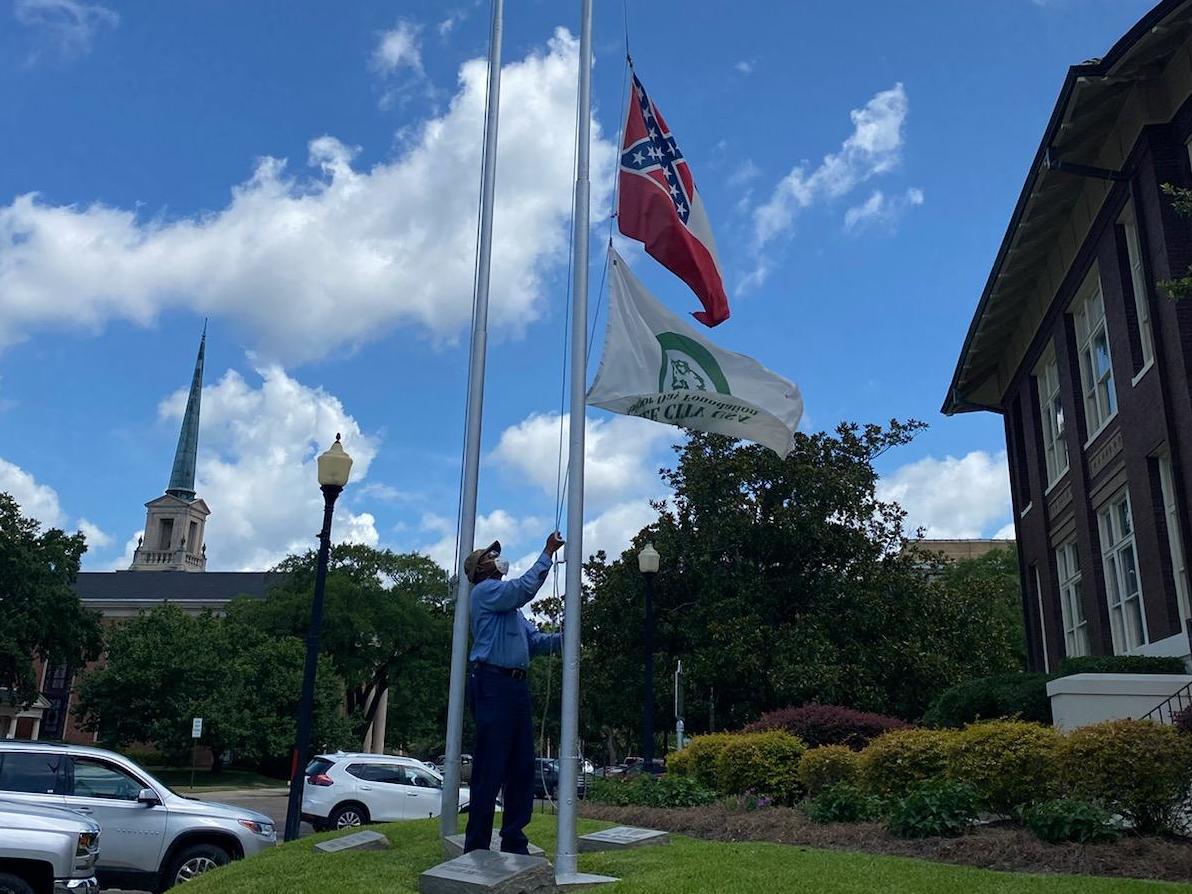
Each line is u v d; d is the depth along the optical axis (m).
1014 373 23.70
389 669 57.53
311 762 20.09
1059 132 16.16
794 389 8.44
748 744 12.80
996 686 15.61
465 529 8.73
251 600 58.56
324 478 14.86
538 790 17.42
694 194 8.98
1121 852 7.57
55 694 66.25
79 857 8.59
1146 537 15.76
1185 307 14.42
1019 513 24.02
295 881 7.29
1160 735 8.52
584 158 7.86
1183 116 14.58
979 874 6.64
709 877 6.45
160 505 99.94
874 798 9.96
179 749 46.62
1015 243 19.55
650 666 19.27
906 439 26.50
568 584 6.92
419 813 19.31
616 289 8.04
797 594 25.67
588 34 8.11
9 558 45.53
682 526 26.55
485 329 9.16
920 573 26.72
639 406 7.89
